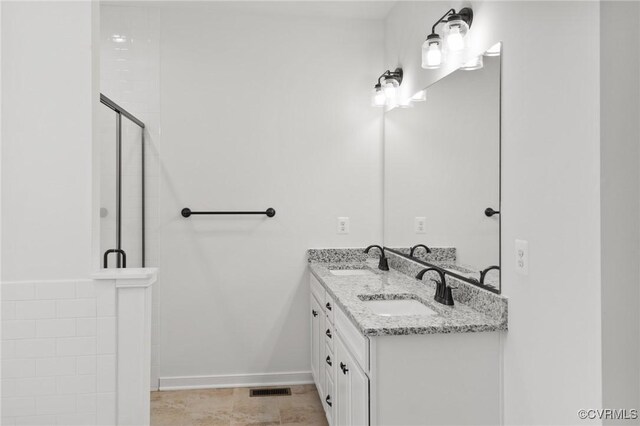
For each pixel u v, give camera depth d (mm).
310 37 3467
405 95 3070
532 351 1633
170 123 3340
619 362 1324
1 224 1712
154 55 3320
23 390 1726
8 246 1717
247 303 3428
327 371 2668
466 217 2156
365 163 3521
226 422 2828
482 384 1802
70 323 1743
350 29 3506
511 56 1778
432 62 2270
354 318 1882
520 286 1712
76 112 1744
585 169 1381
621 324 1324
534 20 1628
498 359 1816
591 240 1356
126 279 1758
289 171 3451
